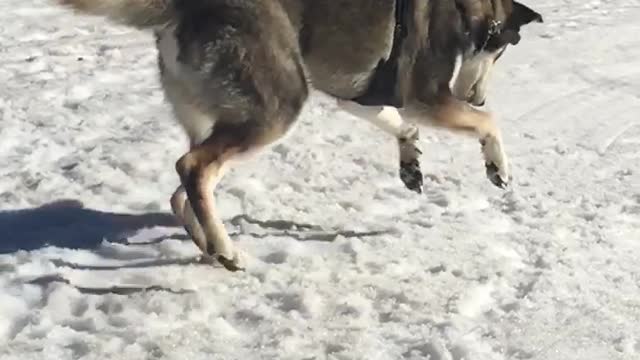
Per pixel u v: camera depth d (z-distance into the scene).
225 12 2.07
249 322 1.92
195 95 2.12
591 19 4.69
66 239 2.28
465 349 1.81
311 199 2.54
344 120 3.18
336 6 2.12
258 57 2.09
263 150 2.14
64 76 3.66
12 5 4.81
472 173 2.74
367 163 2.80
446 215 2.45
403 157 2.42
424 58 2.18
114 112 3.25
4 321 1.90
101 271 2.11
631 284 2.08
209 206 2.07
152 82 3.62
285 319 1.93
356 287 2.05
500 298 2.02
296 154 2.84
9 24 4.44
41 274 2.08
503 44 2.24
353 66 2.18
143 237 2.30
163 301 1.96
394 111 2.34
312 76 2.20
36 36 4.26
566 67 3.89
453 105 2.21
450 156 2.87
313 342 1.84
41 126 3.08
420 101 2.21
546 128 3.19
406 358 1.79
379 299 2.01
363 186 2.64
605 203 2.54
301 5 2.12
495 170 2.27
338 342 1.84
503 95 3.52
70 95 3.44
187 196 2.11
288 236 2.31
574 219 2.42
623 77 3.79
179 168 2.08
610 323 1.92
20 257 2.15
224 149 2.10
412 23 2.14
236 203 2.49
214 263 2.15
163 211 2.45
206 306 1.96
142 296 1.99
